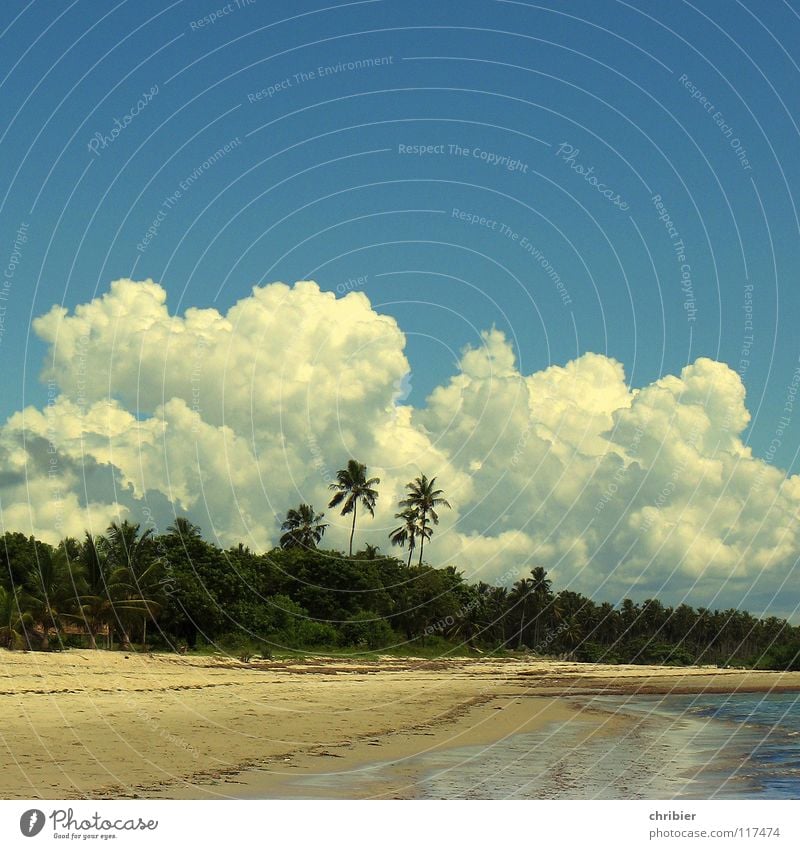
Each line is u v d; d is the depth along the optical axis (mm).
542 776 24375
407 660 73375
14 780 18688
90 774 19766
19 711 28656
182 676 44812
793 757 31422
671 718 44406
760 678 85500
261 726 29969
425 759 25812
